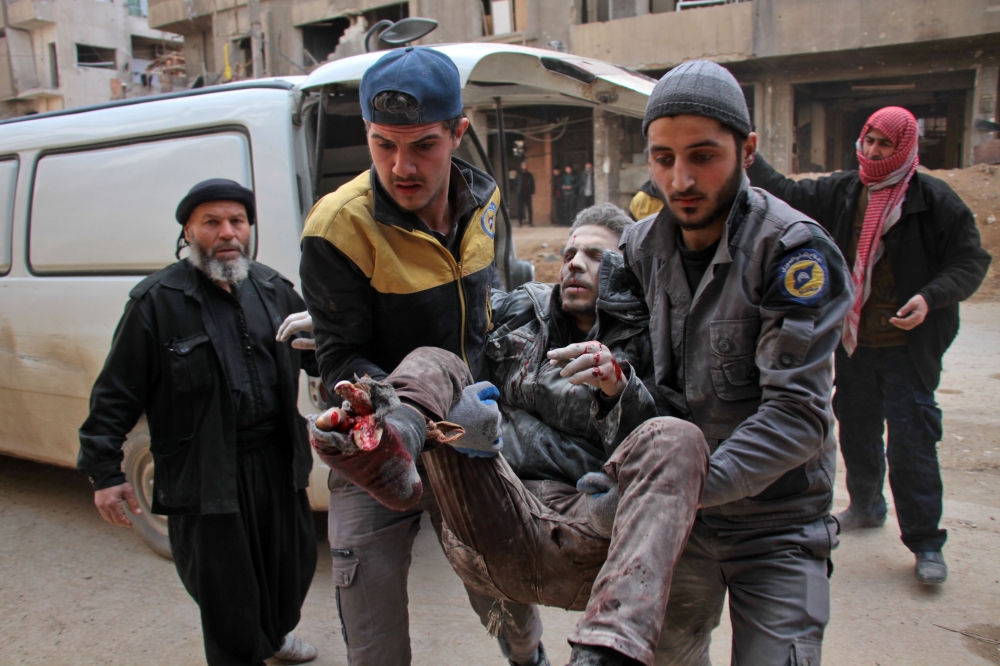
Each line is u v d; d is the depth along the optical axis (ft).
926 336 10.31
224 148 11.05
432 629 9.91
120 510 7.56
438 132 5.03
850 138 77.41
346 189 5.58
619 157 68.18
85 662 9.44
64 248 12.60
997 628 9.37
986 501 13.14
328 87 10.62
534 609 7.33
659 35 63.31
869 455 11.89
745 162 5.17
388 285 5.54
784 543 5.40
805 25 58.49
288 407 8.29
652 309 5.73
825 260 4.98
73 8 117.19
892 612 9.78
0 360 13.46
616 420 5.10
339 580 6.80
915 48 58.39
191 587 7.95
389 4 77.46
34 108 122.01
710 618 6.12
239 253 7.95
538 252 52.70
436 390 4.50
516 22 71.67
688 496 4.02
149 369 7.76
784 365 4.89
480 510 5.20
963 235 10.11
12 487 15.87
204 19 95.04
